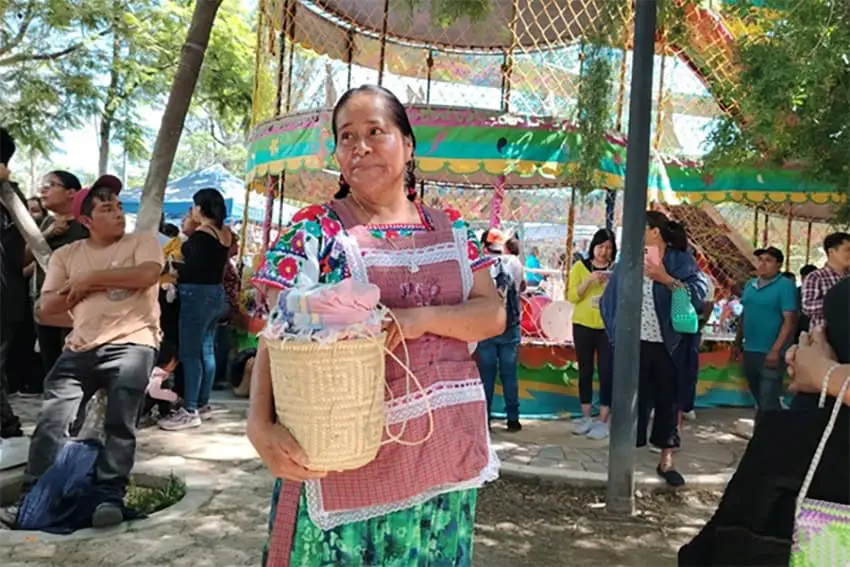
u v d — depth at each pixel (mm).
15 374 7461
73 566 3506
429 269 1974
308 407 1635
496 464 2121
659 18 7082
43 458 4121
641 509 4906
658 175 8758
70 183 6098
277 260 1894
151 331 4277
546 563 3961
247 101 13867
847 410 2064
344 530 1896
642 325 5227
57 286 4219
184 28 13203
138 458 5430
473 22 6512
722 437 7062
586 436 6887
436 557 1977
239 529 4062
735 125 7191
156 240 4250
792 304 6523
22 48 12031
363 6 10344
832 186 7027
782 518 2244
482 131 7602
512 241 7250
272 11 9531
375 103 1979
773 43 5996
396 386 1896
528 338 8219
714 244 11203
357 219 1993
